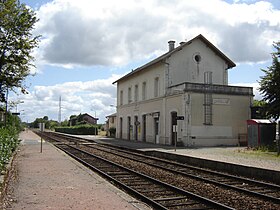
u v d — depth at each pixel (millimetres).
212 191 10922
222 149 26500
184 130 30625
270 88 27469
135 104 43469
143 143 36906
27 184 10703
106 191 9688
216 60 37344
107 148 31375
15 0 18703
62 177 12188
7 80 19812
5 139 13430
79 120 112250
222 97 32062
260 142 26844
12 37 19109
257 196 10039
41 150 23625
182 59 35656
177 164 18578
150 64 37406
